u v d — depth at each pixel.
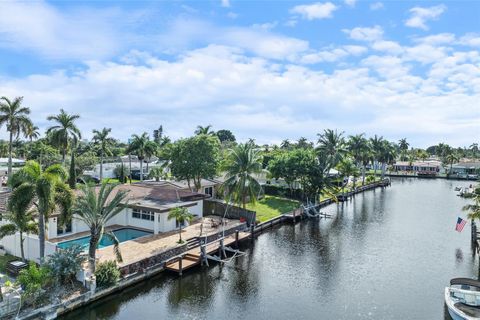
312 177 62.94
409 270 33.19
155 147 81.12
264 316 24.20
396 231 48.19
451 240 43.88
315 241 42.78
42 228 25.23
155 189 46.44
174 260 31.34
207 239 37.72
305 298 27.05
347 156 82.19
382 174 117.62
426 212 62.34
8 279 23.78
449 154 144.88
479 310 23.50
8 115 53.72
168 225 39.59
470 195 42.56
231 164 47.59
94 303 24.33
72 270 23.66
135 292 27.11
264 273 31.86
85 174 77.25
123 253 30.83
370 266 34.19
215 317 23.84
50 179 24.03
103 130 77.94
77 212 26.17
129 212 41.50
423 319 24.02
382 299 27.05
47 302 22.20
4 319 20.12
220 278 30.38
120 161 95.25
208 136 55.44
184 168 52.88
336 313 24.80
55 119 61.16
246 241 42.28
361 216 58.50
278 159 67.75
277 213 55.47
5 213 28.86
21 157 102.69
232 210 48.44
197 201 46.25
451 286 26.70
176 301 25.97
